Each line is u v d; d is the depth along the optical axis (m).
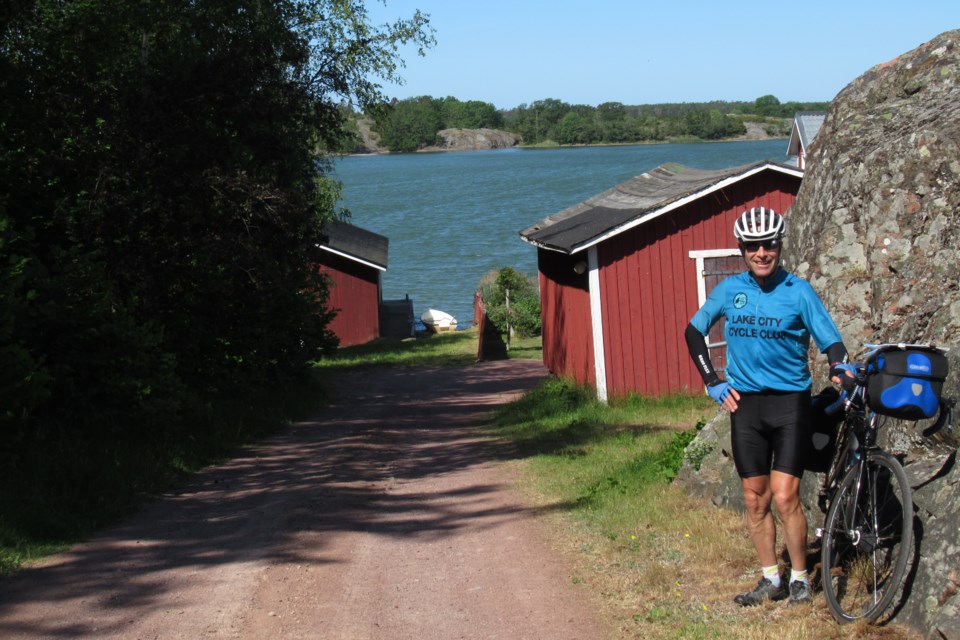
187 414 12.31
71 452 9.10
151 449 10.27
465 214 116.31
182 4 15.21
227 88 13.88
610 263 16.73
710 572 5.79
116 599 5.71
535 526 7.46
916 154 6.60
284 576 6.21
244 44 14.92
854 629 4.55
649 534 6.77
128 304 11.61
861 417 4.77
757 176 16.91
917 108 7.27
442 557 6.70
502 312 38.66
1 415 8.72
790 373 4.86
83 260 11.39
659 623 5.11
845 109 8.12
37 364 9.20
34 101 13.11
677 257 16.88
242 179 13.55
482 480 9.81
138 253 13.44
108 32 13.95
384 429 14.68
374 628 5.29
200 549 6.89
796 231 8.02
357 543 7.11
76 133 13.21
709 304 5.10
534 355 30.98
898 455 5.38
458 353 32.09
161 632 5.18
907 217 6.58
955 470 4.80
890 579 4.57
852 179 7.07
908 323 6.20
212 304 15.16
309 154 18.41
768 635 4.67
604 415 14.80
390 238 93.56
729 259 16.94
